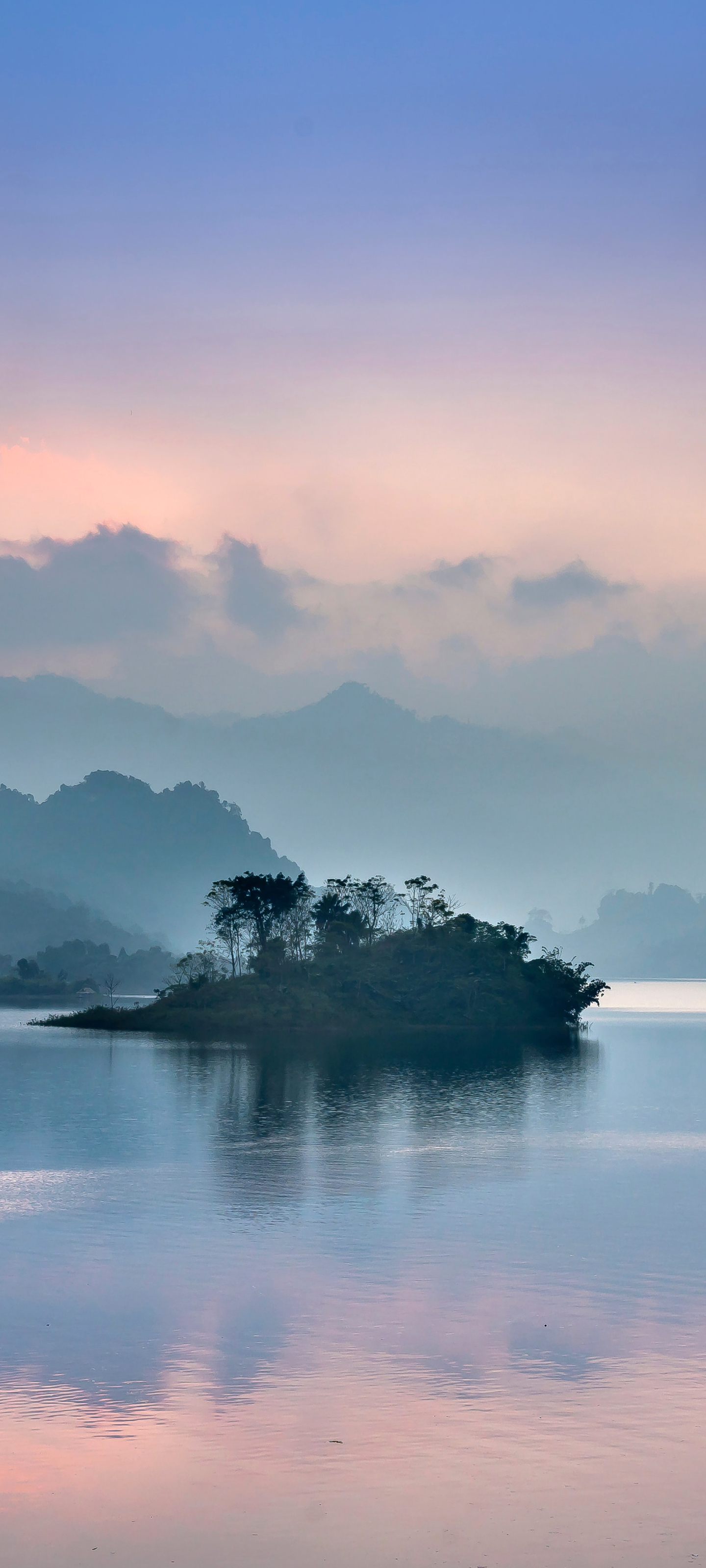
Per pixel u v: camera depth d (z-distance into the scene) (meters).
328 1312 39.97
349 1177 64.38
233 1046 173.25
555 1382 33.56
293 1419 31.06
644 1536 25.19
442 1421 30.88
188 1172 65.62
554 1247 48.62
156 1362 35.22
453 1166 68.31
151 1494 27.08
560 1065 146.12
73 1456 28.98
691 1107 99.69
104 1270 45.09
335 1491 27.20
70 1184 61.97
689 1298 41.47
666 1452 29.05
